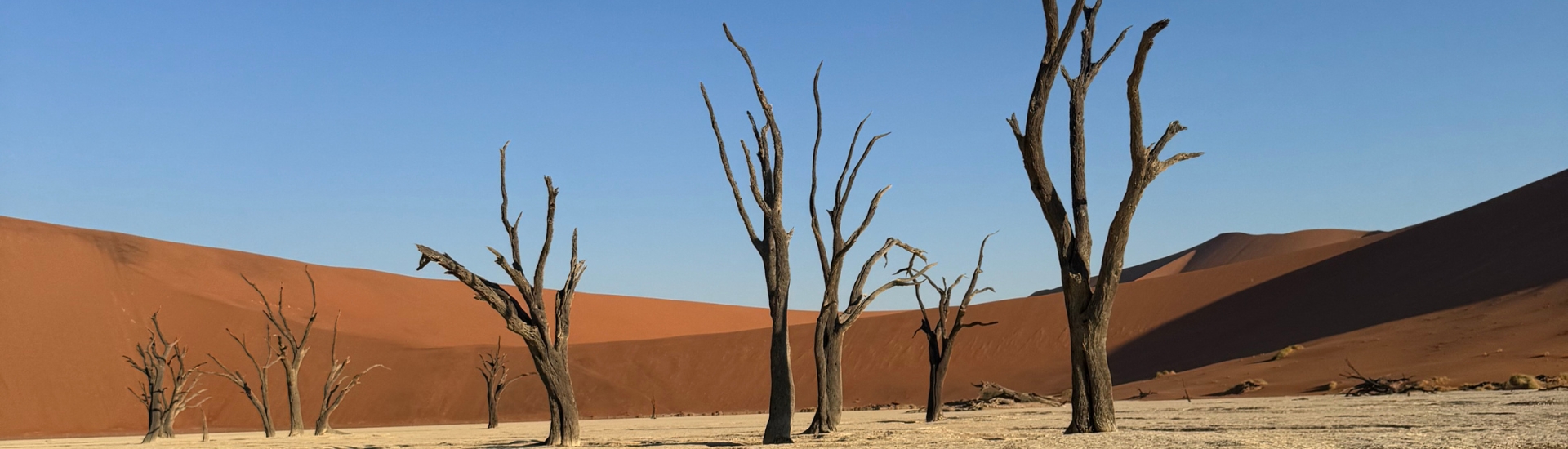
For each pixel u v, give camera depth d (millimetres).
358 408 79688
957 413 43625
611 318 134375
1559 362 46781
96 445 38406
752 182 21609
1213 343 79125
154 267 93312
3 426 67375
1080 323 19641
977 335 91625
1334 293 80438
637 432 35094
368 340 89562
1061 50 19328
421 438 34688
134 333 81812
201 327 85375
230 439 39062
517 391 82312
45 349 74875
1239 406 36469
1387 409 28219
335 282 111312
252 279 102562
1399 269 80562
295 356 39344
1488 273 71750
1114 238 19031
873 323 97750
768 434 21297
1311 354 62281
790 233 22062
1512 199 85750
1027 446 17219
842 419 42125
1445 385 45156
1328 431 19312
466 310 117438
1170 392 57812
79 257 88438
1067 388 71312
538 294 23516
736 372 89375
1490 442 15133
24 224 90188
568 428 23781
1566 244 70938
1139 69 17906
